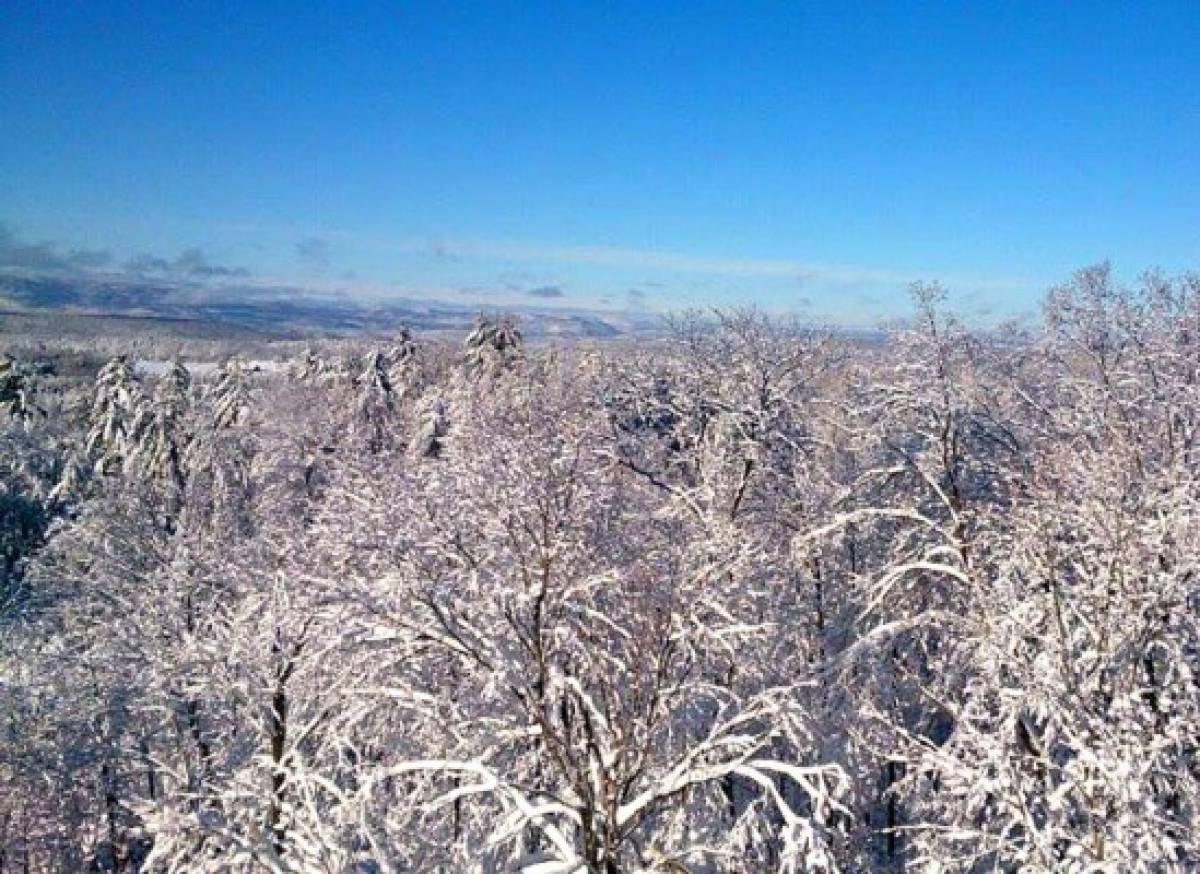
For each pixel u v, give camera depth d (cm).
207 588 2202
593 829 1105
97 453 5459
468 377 4372
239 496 3216
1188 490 1276
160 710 2072
